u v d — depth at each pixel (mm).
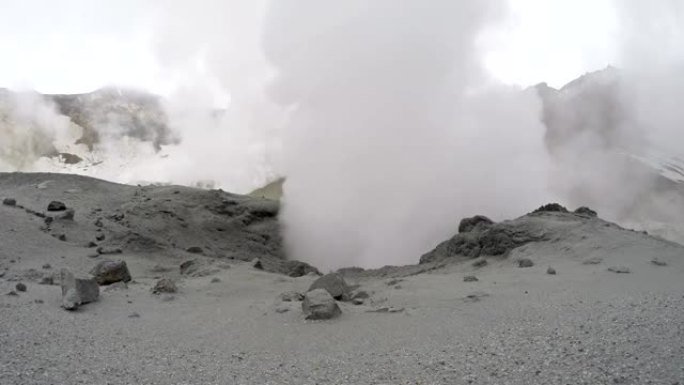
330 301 15742
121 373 9625
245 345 12367
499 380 8516
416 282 23000
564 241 27281
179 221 45938
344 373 9625
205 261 30484
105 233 35344
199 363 10586
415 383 8742
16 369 9258
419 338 12180
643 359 8797
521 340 10875
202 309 17578
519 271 22984
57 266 25500
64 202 42500
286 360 10852
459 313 14867
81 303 16812
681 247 24453
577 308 13773
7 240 28109
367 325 14133
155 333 13625
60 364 9859
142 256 32656
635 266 21031
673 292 15008
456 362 9742
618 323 11328
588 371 8492
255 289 22297
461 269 28234
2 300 15680
